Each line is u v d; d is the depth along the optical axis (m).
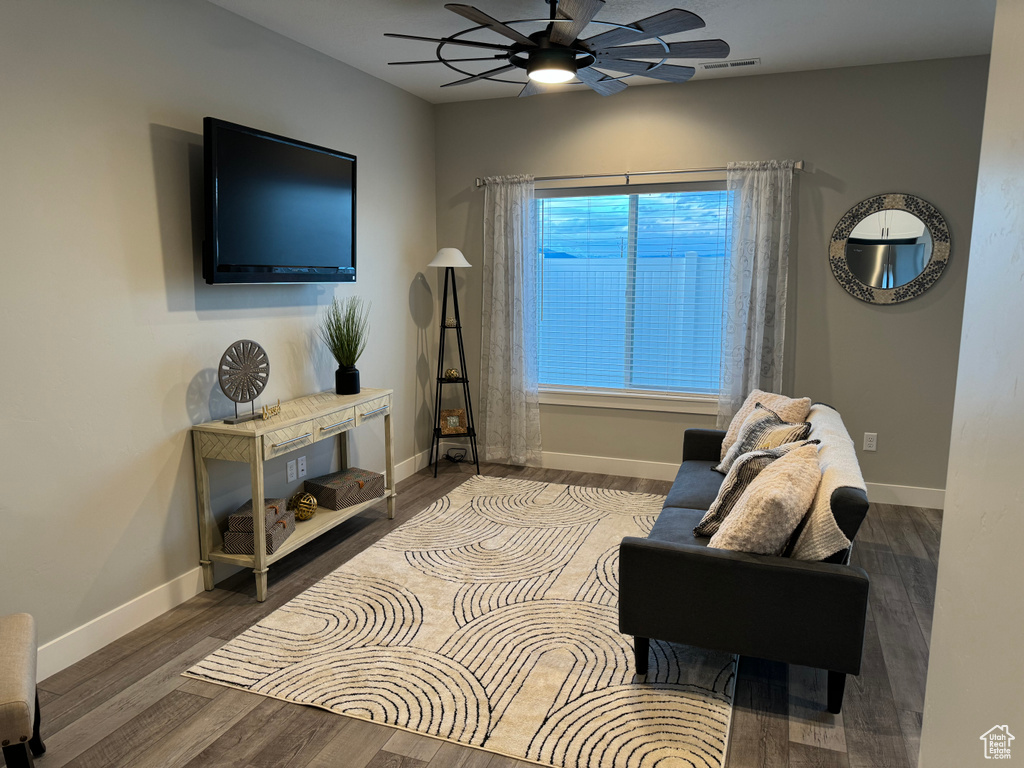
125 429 2.81
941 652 0.98
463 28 3.48
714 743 2.15
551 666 2.57
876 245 4.18
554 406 5.14
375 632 2.82
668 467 4.88
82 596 2.66
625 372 5.00
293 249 3.51
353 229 4.00
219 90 3.19
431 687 2.45
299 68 3.70
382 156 4.49
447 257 4.68
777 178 4.27
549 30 2.64
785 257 4.31
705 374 4.80
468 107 5.02
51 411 2.51
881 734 2.21
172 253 2.98
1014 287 0.74
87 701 2.38
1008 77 0.81
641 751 2.12
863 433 4.38
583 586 3.22
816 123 4.22
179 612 3.02
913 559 3.54
